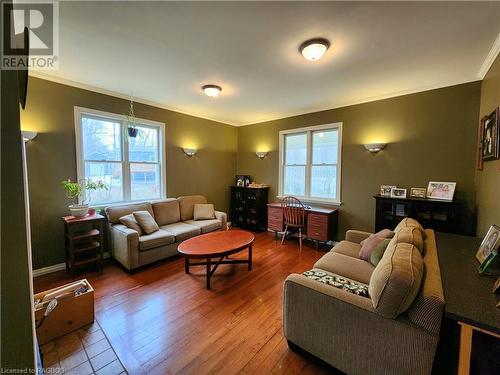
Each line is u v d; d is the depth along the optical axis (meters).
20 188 0.70
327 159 4.15
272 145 4.95
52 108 2.83
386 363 1.21
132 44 2.06
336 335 1.38
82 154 3.09
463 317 0.98
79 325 1.84
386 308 1.16
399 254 1.39
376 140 3.52
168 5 1.56
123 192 3.62
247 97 3.57
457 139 2.87
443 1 1.50
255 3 1.53
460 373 1.00
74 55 2.27
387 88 3.14
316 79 2.84
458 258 1.63
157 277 2.77
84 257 2.93
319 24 1.75
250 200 4.95
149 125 3.91
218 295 2.38
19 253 0.71
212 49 2.14
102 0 1.50
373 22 1.72
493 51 2.11
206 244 2.78
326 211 3.72
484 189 2.40
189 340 1.74
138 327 1.87
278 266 3.12
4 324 0.68
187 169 4.52
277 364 1.53
